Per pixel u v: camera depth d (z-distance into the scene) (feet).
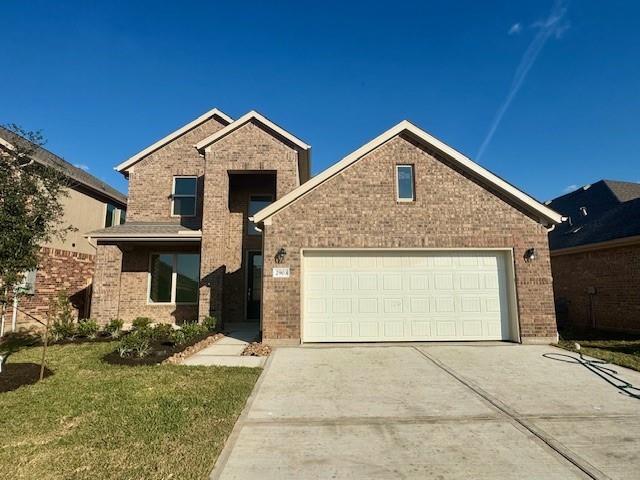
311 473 12.20
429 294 34.53
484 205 35.24
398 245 34.47
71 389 20.45
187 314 49.42
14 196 23.53
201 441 14.23
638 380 22.56
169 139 52.34
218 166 46.65
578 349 30.73
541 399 19.25
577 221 59.26
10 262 22.98
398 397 19.63
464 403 18.69
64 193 27.61
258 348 30.63
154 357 28.09
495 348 31.35
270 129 47.21
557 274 55.01
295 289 33.42
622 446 14.06
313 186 34.81
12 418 16.57
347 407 18.21
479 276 34.91
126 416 16.63
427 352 29.94
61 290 45.11
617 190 58.59
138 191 51.70
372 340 33.88
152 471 12.09
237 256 51.42
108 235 44.34
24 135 24.99
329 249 34.32
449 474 12.12
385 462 12.91
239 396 19.33
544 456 13.30
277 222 34.30
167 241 46.73
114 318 43.75
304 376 23.53
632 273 42.75
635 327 42.16
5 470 12.14
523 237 34.94
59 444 14.02
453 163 35.73
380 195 35.06
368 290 34.40
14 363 26.50
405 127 35.65
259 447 14.03
